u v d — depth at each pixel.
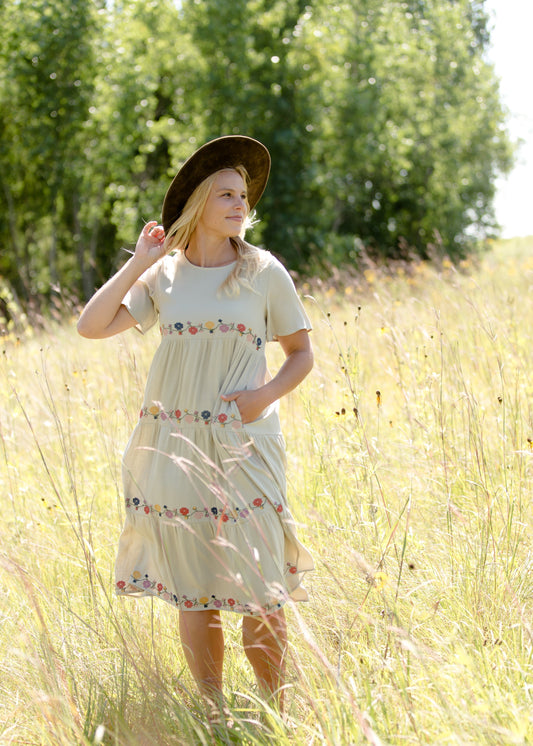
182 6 23.06
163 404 2.68
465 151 26.81
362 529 3.25
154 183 26.22
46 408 5.27
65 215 27.11
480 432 3.70
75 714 2.43
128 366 5.04
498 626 2.66
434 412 3.94
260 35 22.48
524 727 1.92
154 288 2.79
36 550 3.69
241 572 2.54
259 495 2.59
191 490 2.59
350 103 22.50
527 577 2.89
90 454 4.70
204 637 2.60
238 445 2.58
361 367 5.11
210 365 2.63
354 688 2.18
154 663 2.71
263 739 2.22
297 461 4.25
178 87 24.36
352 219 27.70
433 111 25.47
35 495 4.44
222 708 2.35
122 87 22.66
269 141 22.42
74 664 2.74
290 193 22.58
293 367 2.74
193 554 2.59
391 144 24.16
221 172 2.72
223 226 2.70
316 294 9.12
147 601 3.19
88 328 2.70
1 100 22.94
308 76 22.36
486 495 3.21
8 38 22.77
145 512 2.66
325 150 23.78
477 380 4.83
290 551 2.72
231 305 2.66
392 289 9.05
